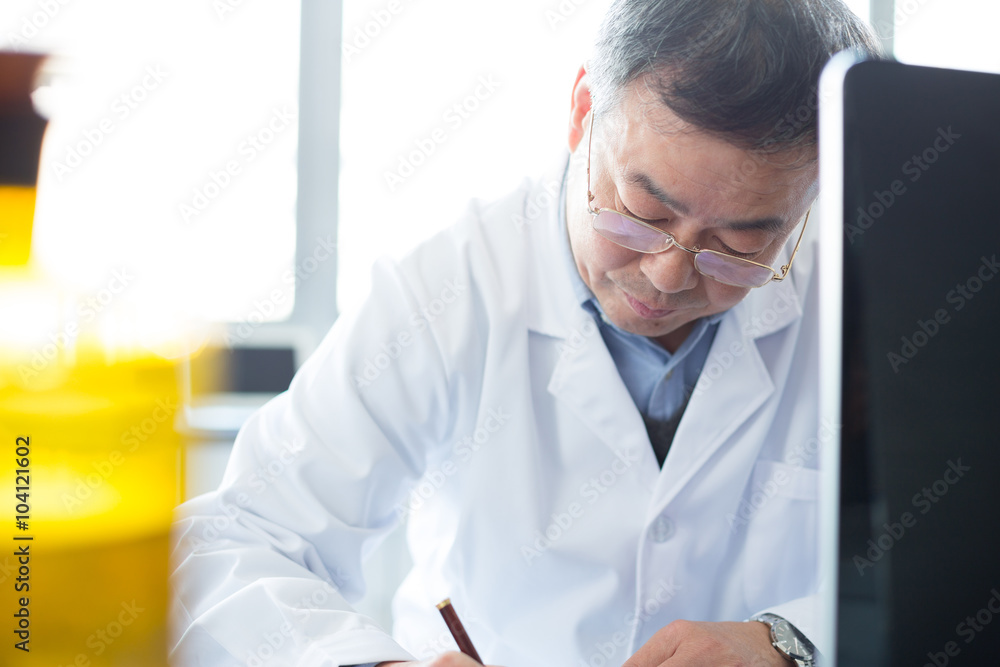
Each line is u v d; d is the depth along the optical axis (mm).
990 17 3033
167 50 2596
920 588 492
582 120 1002
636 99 801
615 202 875
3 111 531
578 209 1023
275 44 2799
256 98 2752
